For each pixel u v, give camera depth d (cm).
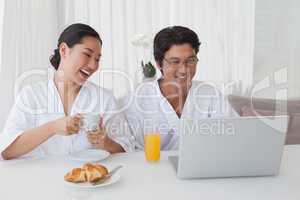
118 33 253
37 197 108
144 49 249
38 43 244
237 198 108
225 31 267
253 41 274
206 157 119
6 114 241
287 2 273
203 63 267
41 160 141
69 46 161
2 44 237
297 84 282
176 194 110
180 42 170
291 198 109
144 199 107
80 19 249
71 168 132
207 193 111
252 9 270
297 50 279
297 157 148
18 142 143
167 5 255
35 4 240
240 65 274
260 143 120
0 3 234
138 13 253
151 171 129
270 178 124
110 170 129
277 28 275
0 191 112
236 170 122
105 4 250
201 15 261
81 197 107
